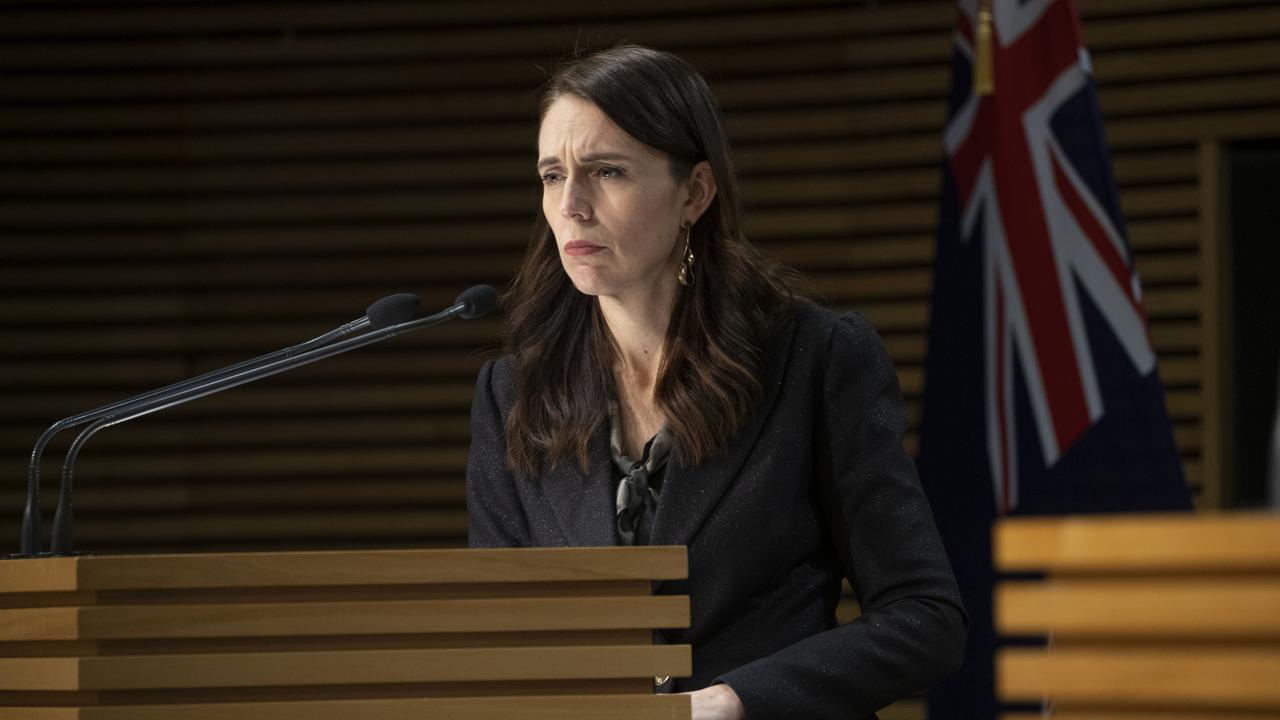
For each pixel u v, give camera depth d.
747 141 19.50
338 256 20.12
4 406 20.05
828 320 7.21
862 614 6.86
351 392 19.89
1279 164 18.30
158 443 19.94
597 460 7.08
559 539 7.01
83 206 20.20
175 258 20.23
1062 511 11.67
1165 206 18.22
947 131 12.66
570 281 7.45
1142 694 3.57
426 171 20.03
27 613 4.69
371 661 4.59
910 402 18.91
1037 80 12.12
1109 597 3.60
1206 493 17.73
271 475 19.92
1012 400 11.96
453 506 19.83
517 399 7.42
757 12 19.64
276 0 20.30
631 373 7.27
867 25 19.27
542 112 7.08
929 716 12.16
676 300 7.14
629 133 6.86
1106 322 11.70
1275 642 3.49
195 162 20.25
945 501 12.23
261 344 20.08
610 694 4.62
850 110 19.31
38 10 20.47
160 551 19.83
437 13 20.08
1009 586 3.69
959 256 12.45
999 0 12.31
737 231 7.24
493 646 4.66
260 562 4.61
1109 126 18.45
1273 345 18.03
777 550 6.82
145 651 4.61
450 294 20.02
